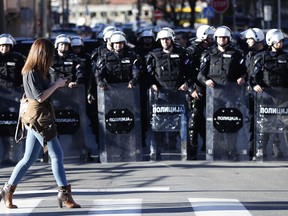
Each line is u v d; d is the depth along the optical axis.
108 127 22.95
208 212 15.75
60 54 22.89
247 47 25.03
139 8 123.69
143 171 21.52
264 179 20.22
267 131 22.81
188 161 23.20
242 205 16.56
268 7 62.91
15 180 16.41
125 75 22.81
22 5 94.06
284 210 16.08
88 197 17.77
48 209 16.33
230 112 22.88
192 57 23.61
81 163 23.14
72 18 188.12
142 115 23.83
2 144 22.97
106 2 188.62
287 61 22.44
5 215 15.78
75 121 23.00
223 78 22.67
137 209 16.14
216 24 78.44
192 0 93.94
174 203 16.78
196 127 23.41
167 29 22.77
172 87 22.94
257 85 22.42
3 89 22.70
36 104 15.88
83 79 22.97
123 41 22.64
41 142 16.00
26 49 33.31
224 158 23.06
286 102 22.67
